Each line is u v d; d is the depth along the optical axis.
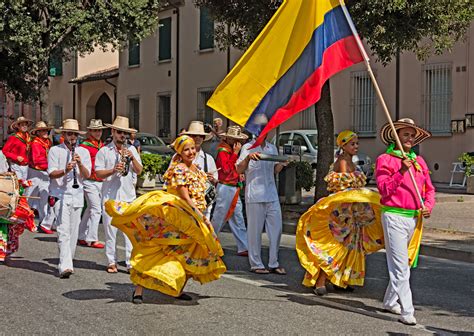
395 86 24.31
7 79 24.16
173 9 32.78
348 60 7.71
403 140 7.04
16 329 6.71
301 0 7.75
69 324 6.88
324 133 15.18
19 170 14.48
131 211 7.22
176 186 7.34
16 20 19.05
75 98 39.84
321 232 8.03
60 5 19.84
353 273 7.99
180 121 32.69
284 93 7.84
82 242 12.20
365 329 6.76
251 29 15.50
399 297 6.93
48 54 20.98
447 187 21.61
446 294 8.56
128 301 7.86
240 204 11.21
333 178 8.01
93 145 11.84
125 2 20.61
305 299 8.05
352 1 13.62
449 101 22.94
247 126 7.91
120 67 36.53
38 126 14.16
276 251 9.66
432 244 11.80
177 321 7.01
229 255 11.23
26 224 10.03
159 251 7.39
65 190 9.18
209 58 30.95
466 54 22.34
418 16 13.85
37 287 8.60
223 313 7.36
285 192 16.34
